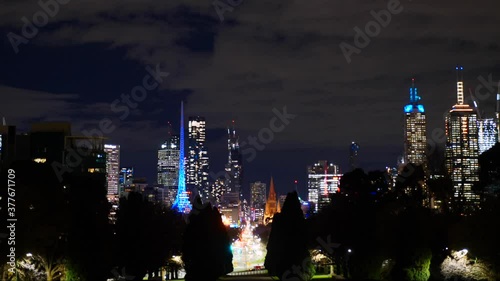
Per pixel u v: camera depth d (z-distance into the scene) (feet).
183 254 412.98
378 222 398.21
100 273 357.00
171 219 547.49
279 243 407.03
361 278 394.32
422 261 348.38
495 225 357.20
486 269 359.46
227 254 431.43
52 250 375.04
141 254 427.74
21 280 369.50
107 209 443.73
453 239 378.32
